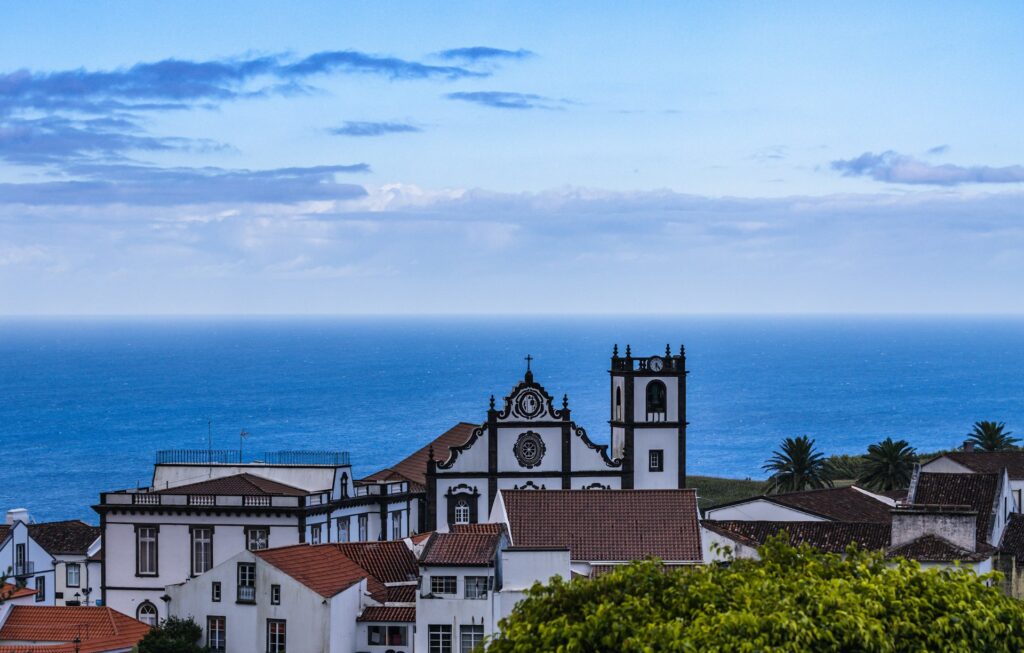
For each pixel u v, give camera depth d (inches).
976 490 4062.5
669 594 2480.3
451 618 3484.3
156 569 4591.5
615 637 2351.1
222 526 4576.8
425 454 5984.3
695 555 3816.4
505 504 3959.2
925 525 3720.5
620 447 5502.0
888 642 2279.8
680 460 5452.8
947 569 2583.7
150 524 4591.5
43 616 3880.4
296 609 3590.1
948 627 2333.9
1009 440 7066.9
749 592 2391.7
